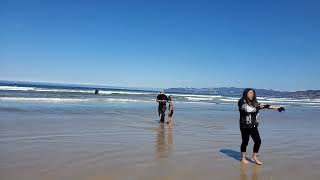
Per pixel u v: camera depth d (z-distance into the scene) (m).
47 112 20.59
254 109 8.62
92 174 7.13
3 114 18.14
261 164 8.59
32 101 30.17
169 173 7.47
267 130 16.17
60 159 8.34
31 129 13.27
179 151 10.05
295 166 8.49
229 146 11.27
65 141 10.95
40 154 8.84
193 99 57.12
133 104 33.84
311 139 13.48
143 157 8.98
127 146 10.52
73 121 16.67
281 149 10.89
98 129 14.21
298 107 44.34
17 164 7.70
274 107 8.47
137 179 6.90
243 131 8.77
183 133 14.16
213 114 25.48
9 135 11.60
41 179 6.64
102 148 10.00
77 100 35.06
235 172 7.77
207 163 8.57
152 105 33.41
